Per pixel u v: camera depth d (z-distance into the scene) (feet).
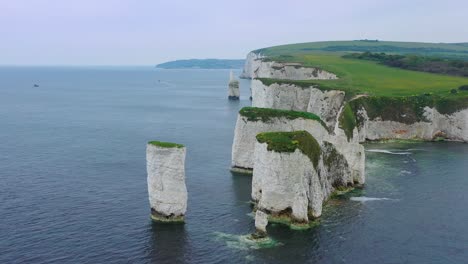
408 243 163.73
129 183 227.40
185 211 181.88
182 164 174.60
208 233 168.86
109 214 184.85
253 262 147.54
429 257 153.38
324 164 212.02
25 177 234.38
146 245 157.79
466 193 220.02
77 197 204.74
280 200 181.47
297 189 177.06
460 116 353.51
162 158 172.86
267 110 249.75
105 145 318.86
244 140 249.96
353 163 227.81
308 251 155.84
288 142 181.27
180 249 155.43
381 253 155.63
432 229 176.24
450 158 291.38
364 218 185.78
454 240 166.81
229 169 257.75
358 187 227.20
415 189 225.35
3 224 172.45
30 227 170.40
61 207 191.72
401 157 293.43
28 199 200.64
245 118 249.14
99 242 159.33
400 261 150.30
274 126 245.45
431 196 215.10
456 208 199.52
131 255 150.61
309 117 240.73
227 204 199.93
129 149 306.76
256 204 197.47
